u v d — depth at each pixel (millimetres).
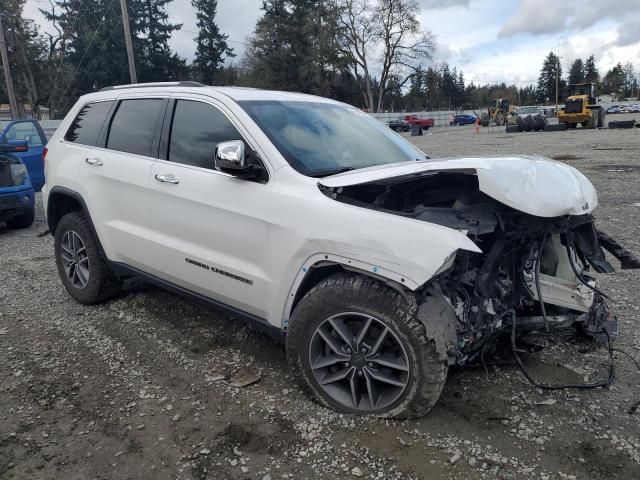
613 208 8242
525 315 3414
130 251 4109
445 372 2717
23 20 43312
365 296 2764
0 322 4438
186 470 2605
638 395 3154
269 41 60062
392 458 2648
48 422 3004
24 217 8453
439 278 2707
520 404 3084
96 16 49469
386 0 56438
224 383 3383
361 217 2777
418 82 65750
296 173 3145
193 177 3576
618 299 4605
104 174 4242
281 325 3229
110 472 2600
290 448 2748
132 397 3248
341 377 2984
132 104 4293
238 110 3486
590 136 24922
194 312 4527
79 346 3951
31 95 46156
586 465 2580
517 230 2910
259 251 3205
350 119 4184
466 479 2500
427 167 2928
